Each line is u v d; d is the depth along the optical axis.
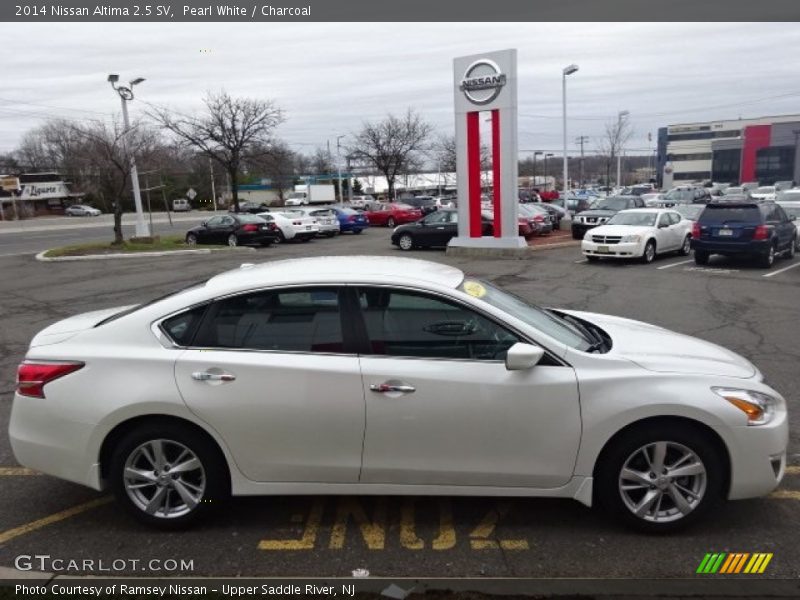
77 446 3.50
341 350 3.48
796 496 3.92
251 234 23.50
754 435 3.37
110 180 23.97
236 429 3.43
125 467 3.53
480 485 3.47
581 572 3.16
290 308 3.57
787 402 5.53
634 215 17.62
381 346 3.48
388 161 53.22
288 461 3.46
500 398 3.37
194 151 34.94
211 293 3.61
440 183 73.38
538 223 23.86
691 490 3.46
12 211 73.19
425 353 3.47
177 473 3.55
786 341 7.88
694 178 108.88
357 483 3.50
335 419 3.41
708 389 3.39
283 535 3.55
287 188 85.19
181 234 34.88
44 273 16.83
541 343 3.46
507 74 17.20
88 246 23.17
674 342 4.01
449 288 3.57
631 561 3.25
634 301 10.96
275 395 3.40
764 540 3.44
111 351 3.54
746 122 103.62
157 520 3.57
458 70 18.03
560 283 13.26
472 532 3.56
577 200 38.25
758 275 14.05
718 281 13.23
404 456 3.43
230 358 3.45
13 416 3.65
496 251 18.23
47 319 10.23
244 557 3.34
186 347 3.53
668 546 3.38
